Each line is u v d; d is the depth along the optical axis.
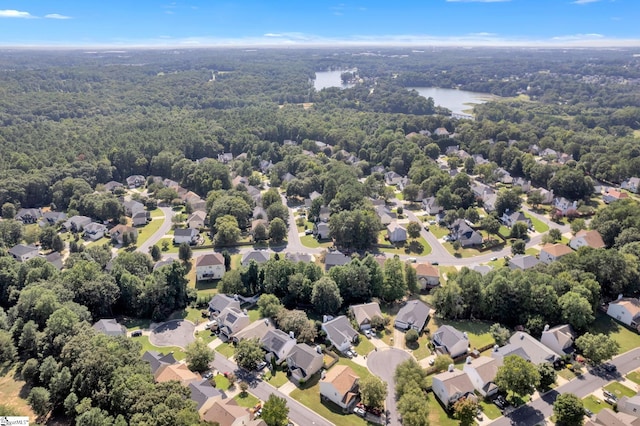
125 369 83.12
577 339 99.44
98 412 74.06
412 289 126.06
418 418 75.56
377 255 154.00
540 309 108.44
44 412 82.44
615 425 76.00
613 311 114.75
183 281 124.06
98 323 107.44
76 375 84.62
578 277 117.19
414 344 104.69
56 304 104.50
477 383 89.19
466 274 117.69
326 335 105.31
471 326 111.50
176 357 100.88
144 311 118.75
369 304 116.19
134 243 166.88
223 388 90.38
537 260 140.75
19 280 121.00
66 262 143.25
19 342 98.50
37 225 176.25
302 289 120.44
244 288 126.00
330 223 162.62
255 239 167.00
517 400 86.50
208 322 115.50
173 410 71.38
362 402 84.25
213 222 176.50
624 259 119.00
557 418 80.25
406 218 188.50
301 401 86.88
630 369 95.69
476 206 195.75
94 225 174.38
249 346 95.75
